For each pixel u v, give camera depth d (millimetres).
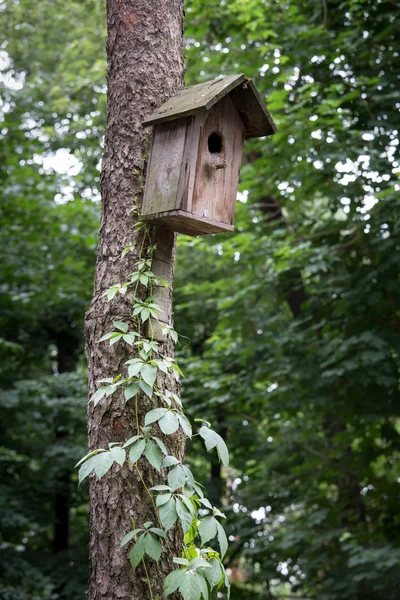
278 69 8047
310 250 7430
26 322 11820
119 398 2980
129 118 3367
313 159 7266
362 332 7480
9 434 12062
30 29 14102
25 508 11359
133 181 3309
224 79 3336
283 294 8523
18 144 10734
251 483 10406
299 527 9133
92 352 3111
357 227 7391
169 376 3084
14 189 10305
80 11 12594
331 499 10086
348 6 7945
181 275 11672
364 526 8680
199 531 2676
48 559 11938
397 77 7582
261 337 8367
